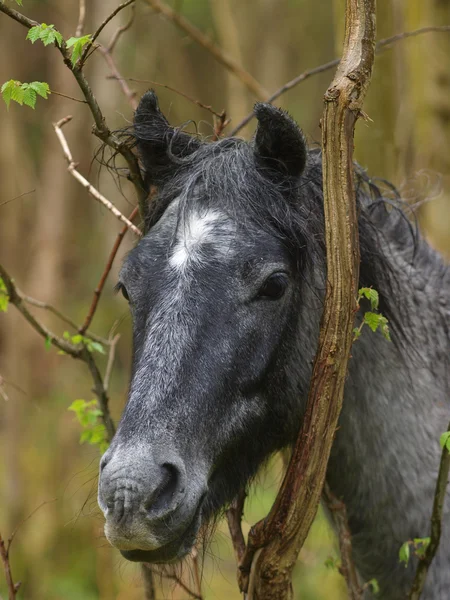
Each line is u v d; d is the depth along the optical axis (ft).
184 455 15.53
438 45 33.86
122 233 22.67
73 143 76.18
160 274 16.78
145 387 15.72
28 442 59.57
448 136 33.78
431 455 20.27
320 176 19.02
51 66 83.76
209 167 17.83
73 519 19.89
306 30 87.66
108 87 69.72
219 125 21.67
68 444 58.70
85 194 86.89
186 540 16.05
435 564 19.84
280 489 16.67
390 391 20.17
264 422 18.06
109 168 20.21
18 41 81.66
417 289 21.44
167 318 16.21
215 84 90.48
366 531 20.93
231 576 43.45
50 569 50.21
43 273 74.43
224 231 16.93
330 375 16.21
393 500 20.31
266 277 16.79
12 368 65.87
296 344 18.31
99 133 18.39
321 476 16.48
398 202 22.33
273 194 17.52
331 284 16.17
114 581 46.44
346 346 16.24
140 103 19.45
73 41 16.31
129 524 14.71
